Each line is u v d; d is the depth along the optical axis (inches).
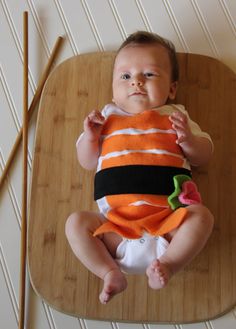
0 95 45.9
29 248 40.5
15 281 41.8
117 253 34.5
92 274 40.3
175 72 40.9
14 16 47.2
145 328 40.6
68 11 47.2
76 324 40.9
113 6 47.1
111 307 39.7
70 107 43.1
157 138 36.1
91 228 34.5
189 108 42.9
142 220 33.8
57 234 40.8
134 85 37.4
